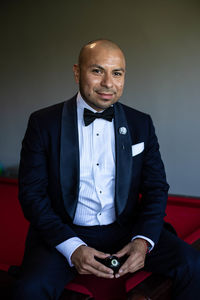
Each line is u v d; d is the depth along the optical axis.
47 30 4.42
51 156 1.82
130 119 1.94
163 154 4.22
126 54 4.15
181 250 1.75
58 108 1.92
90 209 1.86
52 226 1.74
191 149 4.10
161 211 1.87
